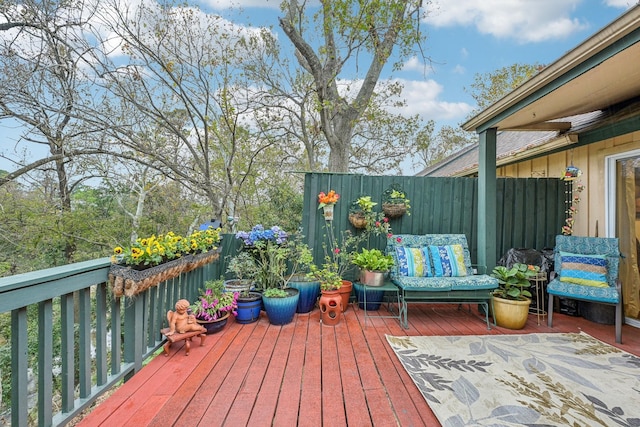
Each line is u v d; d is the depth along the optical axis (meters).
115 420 1.76
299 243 4.18
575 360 2.52
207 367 2.38
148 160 7.53
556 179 4.31
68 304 1.78
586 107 3.58
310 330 3.20
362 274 3.66
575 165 4.15
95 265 1.96
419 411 1.86
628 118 3.32
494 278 3.41
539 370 2.35
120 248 2.20
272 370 2.34
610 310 3.41
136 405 1.90
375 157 11.23
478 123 3.88
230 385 2.13
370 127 10.42
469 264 3.86
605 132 3.66
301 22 7.25
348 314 3.75
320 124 7.96
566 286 3.22
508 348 2.75
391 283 3.70
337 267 3.94
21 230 7.27
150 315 2.56
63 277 1.69
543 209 4.30
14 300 1.40
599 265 3.18
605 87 2.93
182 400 1.96
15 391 1.44
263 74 7.62
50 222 7.44
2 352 5.84
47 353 1.60
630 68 2.49
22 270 7.46
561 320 3.55
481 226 3.92
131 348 2.30
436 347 2.77
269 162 9.39
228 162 8.04
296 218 7.28
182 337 2.61
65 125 5.90
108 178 7.39
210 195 7.51
